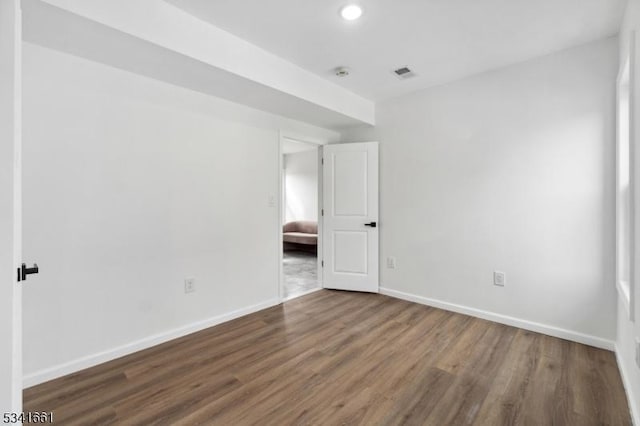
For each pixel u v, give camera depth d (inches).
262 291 127.6
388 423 61.5
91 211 82.6
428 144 129.6
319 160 161.5
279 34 88.2
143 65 84.1
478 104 115.1
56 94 76.7
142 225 92.4
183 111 101.2
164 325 97.5
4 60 34.0
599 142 91.0
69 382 75.2
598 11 77.3
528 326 104.7
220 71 87.8
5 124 33.9
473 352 89.7
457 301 122.5
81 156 80.7
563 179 97.3
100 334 84.4
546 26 84.1
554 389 72.0
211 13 78.4
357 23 82.8
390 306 130.0
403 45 94.4
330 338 99.5
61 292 78.1
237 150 117.5
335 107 125.2
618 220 83.1
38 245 74.8
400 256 140.5
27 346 73.5
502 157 109.7
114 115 86.1
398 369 81.0
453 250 123.1
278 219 133.6
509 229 108.6
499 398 69.1
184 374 78.9
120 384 74.5
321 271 160.2
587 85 92.7
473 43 93.3
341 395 70.4
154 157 94.7
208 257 109.1
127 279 89.5
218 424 61.2
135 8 69.4
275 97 109.1
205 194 107.9
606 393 70.4
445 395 70.2
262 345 94.7
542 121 101.0
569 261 96.7
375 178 146.3
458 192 121.0
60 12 60.5
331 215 155.0
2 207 33.5
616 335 88.0
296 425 60.9
